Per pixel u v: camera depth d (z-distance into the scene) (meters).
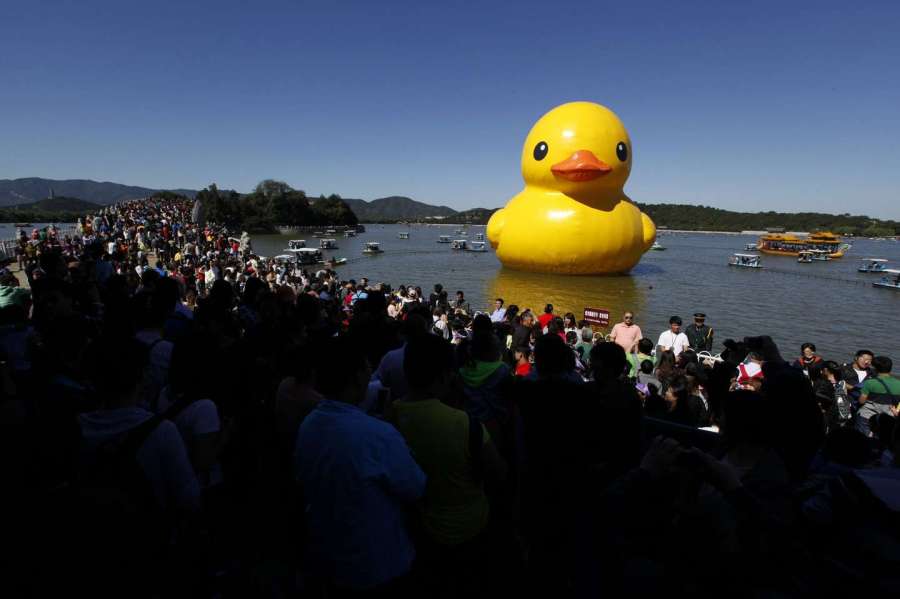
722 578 2.08
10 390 3.33
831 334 19.64
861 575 1.95
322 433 2.30
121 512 1.69
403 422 2.60
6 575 1.53
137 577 1.69
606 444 2.93
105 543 1.60
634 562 2.42
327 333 3.27
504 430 3.53
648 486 2.21
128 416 2.40
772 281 36.34
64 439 1.83
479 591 2.62
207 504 3.24
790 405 2.20
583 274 30.52
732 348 8.55
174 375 2.97
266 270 21.69
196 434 2.82
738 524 2.06
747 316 22.73
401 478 2.27
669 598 2.22
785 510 2.08
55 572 1.54
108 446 2.28
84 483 1.79
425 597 2.55
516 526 3.11
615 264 29.52
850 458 2.91
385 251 65.81
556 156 27.67
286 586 2.73
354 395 2.44
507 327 8.72
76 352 3.23
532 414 2.95
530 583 2.78
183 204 91.44
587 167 26.08
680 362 7.38
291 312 4.69
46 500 1.62
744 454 2.26
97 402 2.57
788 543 2.01
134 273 11.23
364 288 15.02
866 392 6.71
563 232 28.23
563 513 2.77
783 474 2.16
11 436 1.71
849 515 2.04
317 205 132.88
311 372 3.15
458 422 2.54
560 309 22.83
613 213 28.56
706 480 2.11
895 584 1.90
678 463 2.19
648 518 2.32
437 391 2.65
